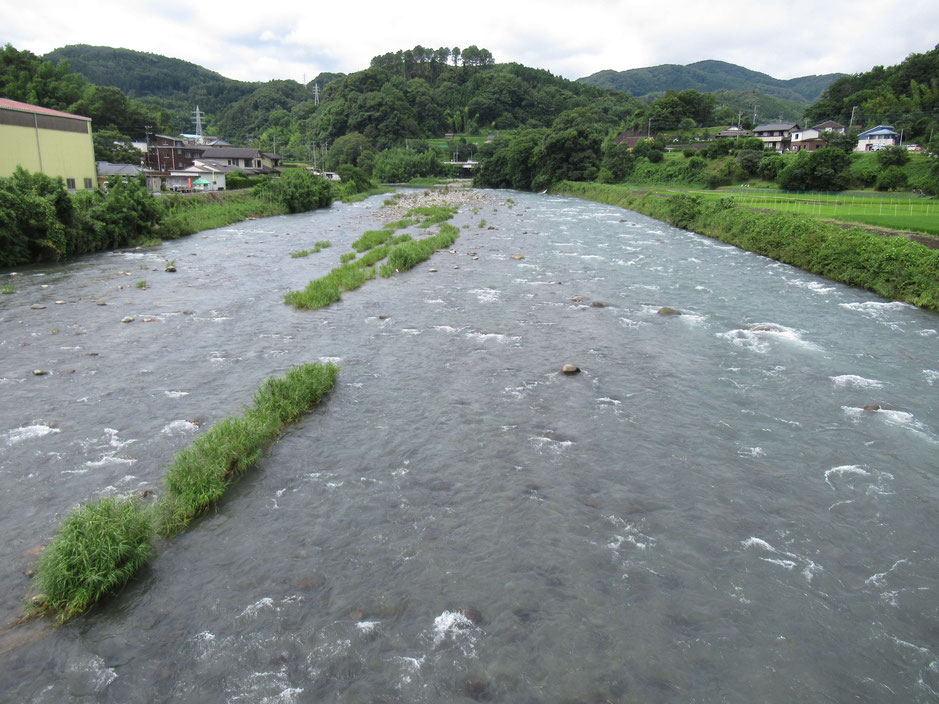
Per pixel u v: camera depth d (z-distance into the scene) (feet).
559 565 32.86
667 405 52.75
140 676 26.16
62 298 89.35
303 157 603.67
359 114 570.46
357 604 30.12
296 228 179.83
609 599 30.40
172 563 33.27
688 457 44.21
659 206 205.26
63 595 29.94
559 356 64.69
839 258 103.30
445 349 67.10
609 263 116.78
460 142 577.02
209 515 37.52
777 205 179.11
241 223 192.54
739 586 31.40
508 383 57.62
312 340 70.33
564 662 26.63
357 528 36.14
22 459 43.14
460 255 126.00
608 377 58.95
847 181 239.30
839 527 36.24
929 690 25.41
